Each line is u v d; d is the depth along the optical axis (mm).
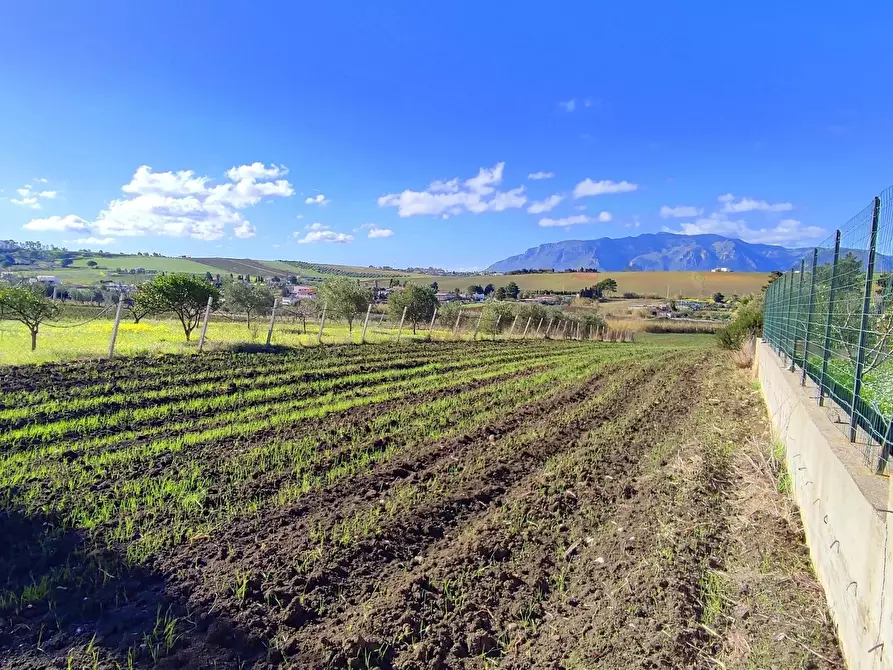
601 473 8438
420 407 12094
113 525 5984
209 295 18969
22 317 15047
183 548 5648
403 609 4844
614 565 5652
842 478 4652
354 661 4199
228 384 13055
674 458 9203
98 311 35969
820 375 7445
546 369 19516
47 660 3990
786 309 11922
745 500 7383
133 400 11031
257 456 8344
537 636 4676
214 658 4145
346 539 5910
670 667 4129
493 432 10539
